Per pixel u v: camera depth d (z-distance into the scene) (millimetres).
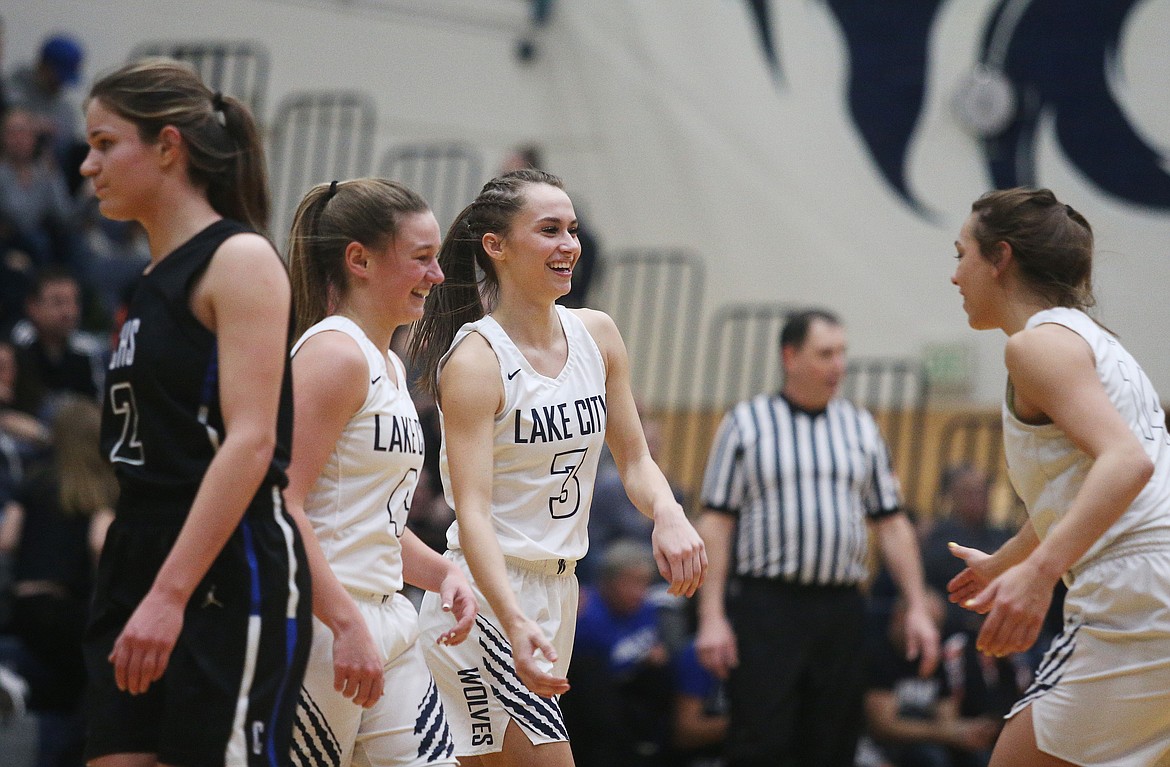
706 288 28844
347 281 8820
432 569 9281
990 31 27188
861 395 27422
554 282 9297
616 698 16922
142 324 7363
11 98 26203
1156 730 9078
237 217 7715
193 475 7262
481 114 30156
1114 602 9031
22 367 20625
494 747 9273
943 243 27281
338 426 8258
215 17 28812
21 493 17000
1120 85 26328
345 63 29422
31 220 24594
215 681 7129
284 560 7402
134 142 7398
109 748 7234
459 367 9109
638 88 29594
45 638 16375
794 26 28578
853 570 15336
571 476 9422
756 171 28703
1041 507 9445
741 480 15391
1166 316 25828
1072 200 26578
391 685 8703
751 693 15039
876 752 19297
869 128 27969
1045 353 9039
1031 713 9328
